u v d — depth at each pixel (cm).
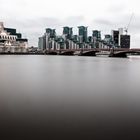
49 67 7800
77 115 1788
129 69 7331
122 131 1436
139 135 1371
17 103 2192
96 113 1848
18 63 10388
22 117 1719
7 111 1897
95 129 1470
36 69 6831
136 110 1956
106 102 2283
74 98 2469
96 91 2966
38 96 2552
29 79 4200
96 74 5409
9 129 1461
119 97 2556
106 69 7225
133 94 2758
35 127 1502
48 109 1973
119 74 5503
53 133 1398
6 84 3516
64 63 10700
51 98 2456
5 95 2597
